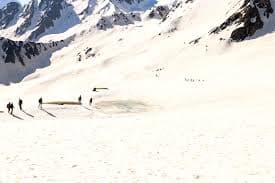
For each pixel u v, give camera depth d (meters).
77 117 85.81
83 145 32.50
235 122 45.06
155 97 123.19
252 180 23.66
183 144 33.22
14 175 23.39
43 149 30.62
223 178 24.00
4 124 47.50
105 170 25.19
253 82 135.00
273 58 190.00
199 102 106.00
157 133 38.47
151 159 28.33
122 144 33.16
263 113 55.59
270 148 31.52
